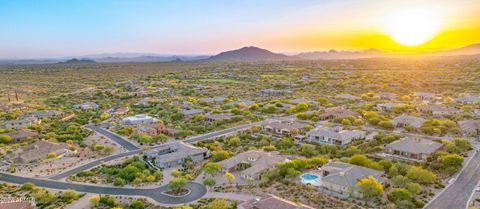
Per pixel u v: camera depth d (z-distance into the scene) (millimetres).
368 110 157375
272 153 99062
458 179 78750
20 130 134500
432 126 121562
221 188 80125
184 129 136750
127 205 73375
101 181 87562
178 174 86812
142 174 88312
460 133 116312
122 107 189375
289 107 172750
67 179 89562
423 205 66500
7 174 93938
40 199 75875
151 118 156875
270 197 65688
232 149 110750
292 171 80750
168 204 73250
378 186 68938
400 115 146125
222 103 198750
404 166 82125
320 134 114312
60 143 118188
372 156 96438
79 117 167000
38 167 99188
